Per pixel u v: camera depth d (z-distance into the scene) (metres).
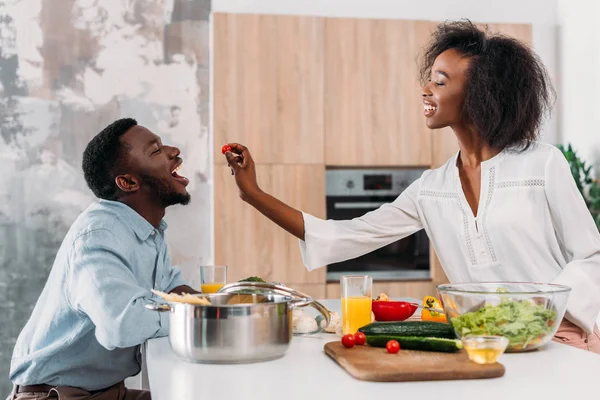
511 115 1.95
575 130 4.56
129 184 1.97
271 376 1.25
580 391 1.12
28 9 4.21
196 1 4.37
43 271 4.21
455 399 1.08
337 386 1.17
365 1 4.54
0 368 4.15
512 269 1.92
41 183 4.22
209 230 4.37
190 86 4.37
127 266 1.81
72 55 4.25
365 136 4.14
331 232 2.18
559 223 1.89
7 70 4.20
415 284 4.15
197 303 1.43
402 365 1.25
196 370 1.31
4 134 4.19
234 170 2.22
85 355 1.88
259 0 4.42
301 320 1.74
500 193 1.92
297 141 4.08
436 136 4.20
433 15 4.61
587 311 1.73
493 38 1.99
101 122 4.28
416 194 2.17
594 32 4.32
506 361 1.37
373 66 4.15
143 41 4.32
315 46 4.11
